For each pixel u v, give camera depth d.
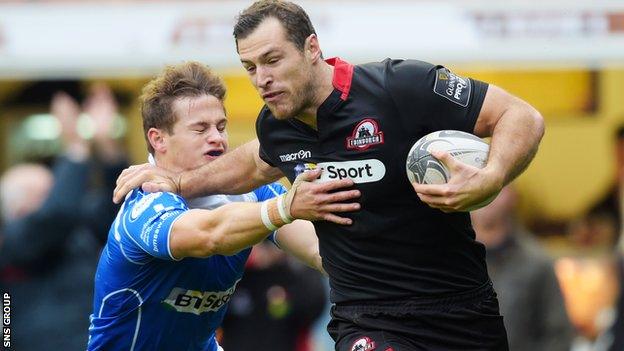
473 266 20.97
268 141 21.09
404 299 20.70
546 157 39.62
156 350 22.77
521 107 19.91
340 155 20.27
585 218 39.56
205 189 22.16
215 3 31.14
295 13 19.81
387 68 20.19
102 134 33.84
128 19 31.19
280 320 34.66
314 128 20.47
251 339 34.59
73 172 33.44
